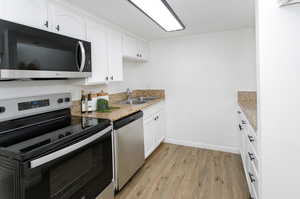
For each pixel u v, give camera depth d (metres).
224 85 2.93
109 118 1.76
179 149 3.12
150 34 2.94
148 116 2.69
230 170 2.37
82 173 1.33
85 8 1.85
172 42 3.25
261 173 1.11
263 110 1.07
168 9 1.84
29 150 0.98
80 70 1.70
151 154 2.93
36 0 1.40
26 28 1.24
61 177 1.15
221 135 3.02
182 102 3.27
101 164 1.54
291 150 1.04
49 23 1.51
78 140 1.27
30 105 1.50
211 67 2.99
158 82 3.43
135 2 1.66
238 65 2.81
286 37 1.01
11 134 1.30
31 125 1.52
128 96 3.24
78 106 2.15
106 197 1.61
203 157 2.79
